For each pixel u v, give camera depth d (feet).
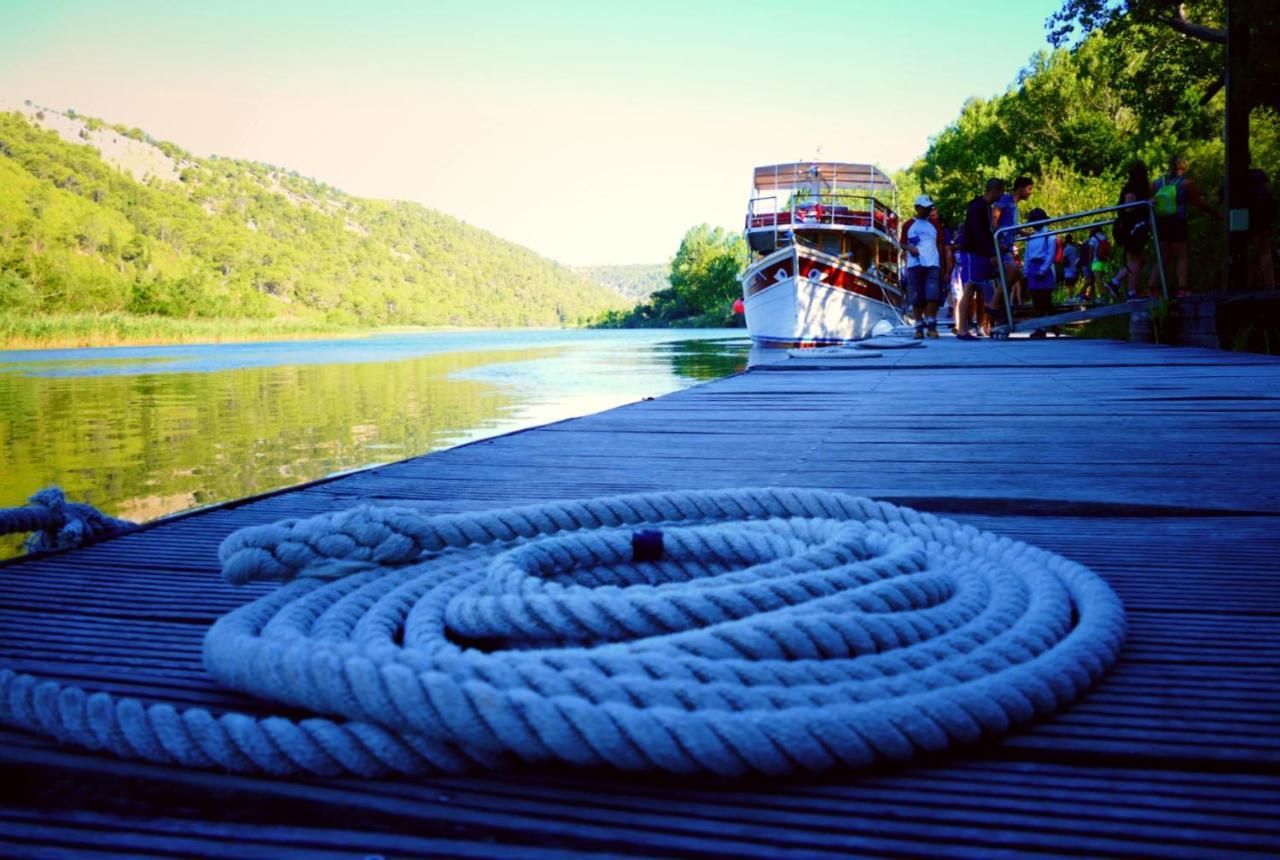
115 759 3.34
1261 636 4.72
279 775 3.26
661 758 3.10
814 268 60.18
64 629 4.99
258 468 22.67
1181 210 31.12
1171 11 54.85
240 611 4.60
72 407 39.68
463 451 11.56
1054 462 10.21
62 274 281.54
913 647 3.89
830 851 2.80
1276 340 29.89
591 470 10.16
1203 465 9.84
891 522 6.11
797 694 3.42
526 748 3.14
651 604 4.13
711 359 67.41
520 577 4.61
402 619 4.57
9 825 3.06
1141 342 32.60
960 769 3.34
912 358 28.12
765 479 9.45
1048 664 3.77
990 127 130.00
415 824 2.99
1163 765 3.39
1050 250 39.86
